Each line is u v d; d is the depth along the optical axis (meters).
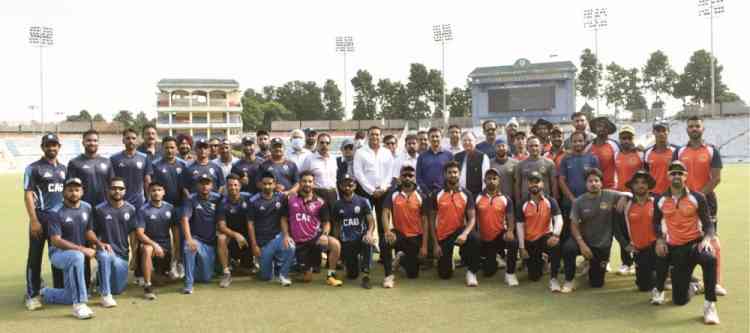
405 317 5.59
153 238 7.09
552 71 42.50
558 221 6.75
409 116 65.75
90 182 6.71
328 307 6.01
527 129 37.19
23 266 8.41
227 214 7.53
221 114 62.25
